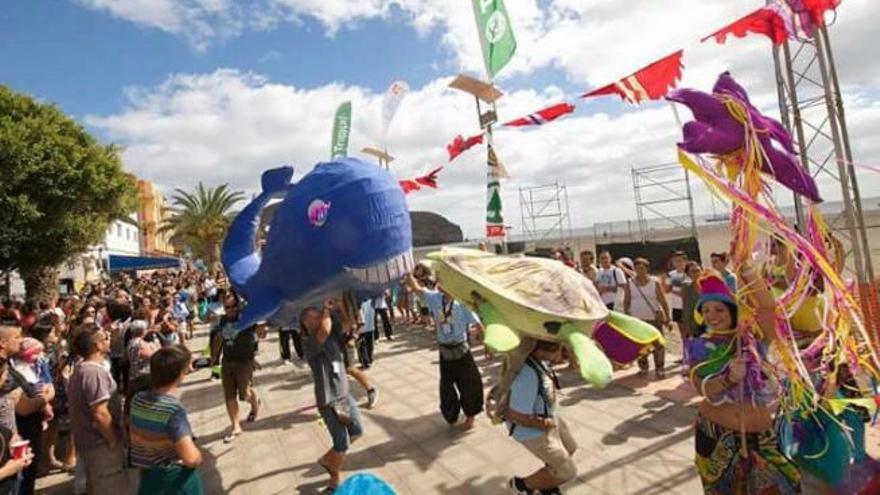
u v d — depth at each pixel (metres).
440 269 3.73
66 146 15.75
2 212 14.15
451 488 4.49
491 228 8.41
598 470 4.50
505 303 3.42
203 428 6.64
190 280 25.64
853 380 3.18
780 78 7.34
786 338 2.66
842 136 6.57
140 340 6.32
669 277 8.20
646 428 5.32
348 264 4.32
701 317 2.86
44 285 19.19
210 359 9.66
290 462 5.33
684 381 6.77
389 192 4.48
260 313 4.74
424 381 8.14
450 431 5.79
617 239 26.12
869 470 3.20
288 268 4.51
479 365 8.63
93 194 16.58
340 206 4.30
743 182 2.54
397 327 14.16
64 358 5.62
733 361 2.63
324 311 4.56
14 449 3.26
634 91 4.80
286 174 5.62
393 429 6.00
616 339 3.96
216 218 39.78
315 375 4.55
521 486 3.82
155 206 54.41
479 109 8.50
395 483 4.67
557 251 9.70
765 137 2.56
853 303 2.79
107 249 36.75
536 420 3.53
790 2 5.12
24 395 4.21
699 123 2.58
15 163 14.30
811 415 3.13
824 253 2.82
